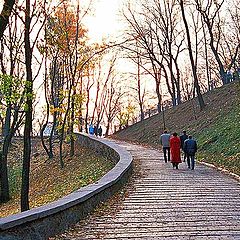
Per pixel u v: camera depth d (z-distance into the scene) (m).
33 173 36.91
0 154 29.08
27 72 17.77
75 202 10.12
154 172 21.81
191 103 51.47
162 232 9.67
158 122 53.47
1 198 28.91
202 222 10.70
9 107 19.14
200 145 31.69
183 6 41.75
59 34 26.52
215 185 17.56
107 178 14.73
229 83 49.97
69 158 36.69
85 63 35.19
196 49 58.19
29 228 7.80
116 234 9.47
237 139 27.59
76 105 36.47
